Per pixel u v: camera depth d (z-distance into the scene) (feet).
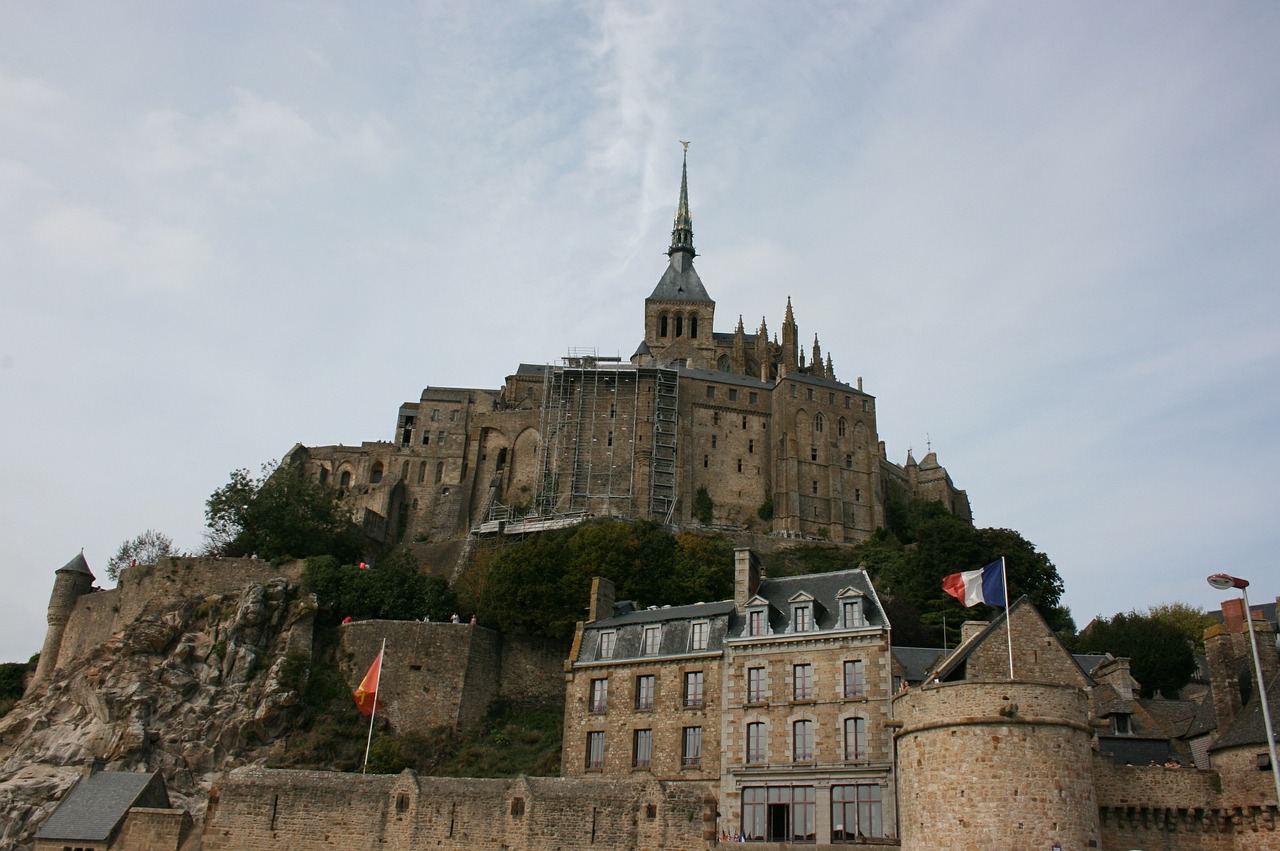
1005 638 165.17
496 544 383.04
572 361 473.26
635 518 400.67
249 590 274.98
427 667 254.47
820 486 449.89
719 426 462.60
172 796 223.51
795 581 193.88
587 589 280.10
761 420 467.93
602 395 457.68
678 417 454.40
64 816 179.52
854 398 471.21
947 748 137.80
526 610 271.69
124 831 174.29
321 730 243.40
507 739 244.63
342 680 256.32
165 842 171.73
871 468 458.09
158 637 266.77
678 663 187.93
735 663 182.39
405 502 463.01
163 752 235.61
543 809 157.28
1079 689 140.67
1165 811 141.59
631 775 183.42
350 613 283.79
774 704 176.65
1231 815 139.03
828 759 168.96
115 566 393.50
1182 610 324.60
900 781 146.51
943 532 323.57
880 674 170.60
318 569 290.56
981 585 165.99
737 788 173.37
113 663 261.24
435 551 416.87
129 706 244.42
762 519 447.83
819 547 411.54
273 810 168.35
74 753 238.89
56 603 322.96
